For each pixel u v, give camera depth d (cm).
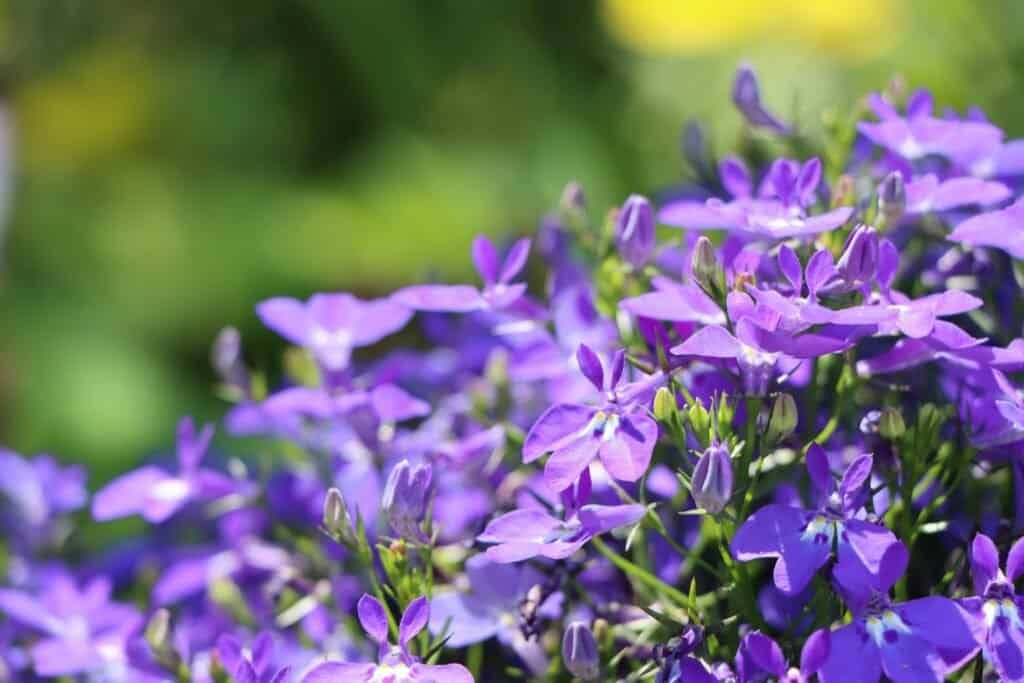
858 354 42
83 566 50
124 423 107
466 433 45
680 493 41
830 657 38
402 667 38
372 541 44
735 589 39
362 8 128
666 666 39
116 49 133
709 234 48
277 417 47
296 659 43
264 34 133
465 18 128
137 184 123
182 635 45
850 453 41
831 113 45
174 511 47
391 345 72
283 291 116
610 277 43
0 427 89
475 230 118
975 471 42
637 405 39
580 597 42
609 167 120
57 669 44
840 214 40
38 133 124
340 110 131
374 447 44
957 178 42
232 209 122
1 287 113
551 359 43
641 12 117
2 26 124
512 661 42
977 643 38
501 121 127
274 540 47
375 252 117
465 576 42
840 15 111
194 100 129
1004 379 39
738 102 45
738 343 39
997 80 100
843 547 38
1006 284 43
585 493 39
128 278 116
